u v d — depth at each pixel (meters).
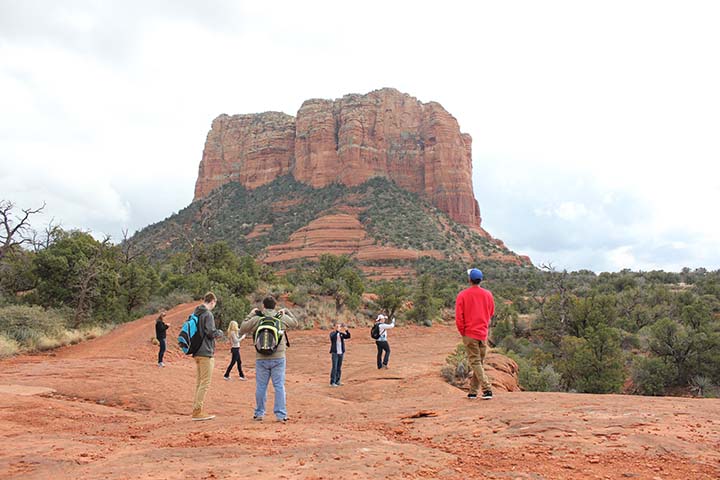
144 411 9.65
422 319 44.16
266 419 7.37
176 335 24.09
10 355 18.17
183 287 38.88
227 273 39.59
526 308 55.28
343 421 7.07
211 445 5.38
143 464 4.47
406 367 16.42
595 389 25.84
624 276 73.00
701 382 26.59
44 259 29.39
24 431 6.72
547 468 3.95
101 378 12.18
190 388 11.73
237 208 135.25
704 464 3.82
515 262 108.38
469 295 7.69
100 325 27.88
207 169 159.25
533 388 21.17
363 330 35.69
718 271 83.00
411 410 7.37
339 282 44.09
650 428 4.88
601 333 27.75
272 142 150.75
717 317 40.91
